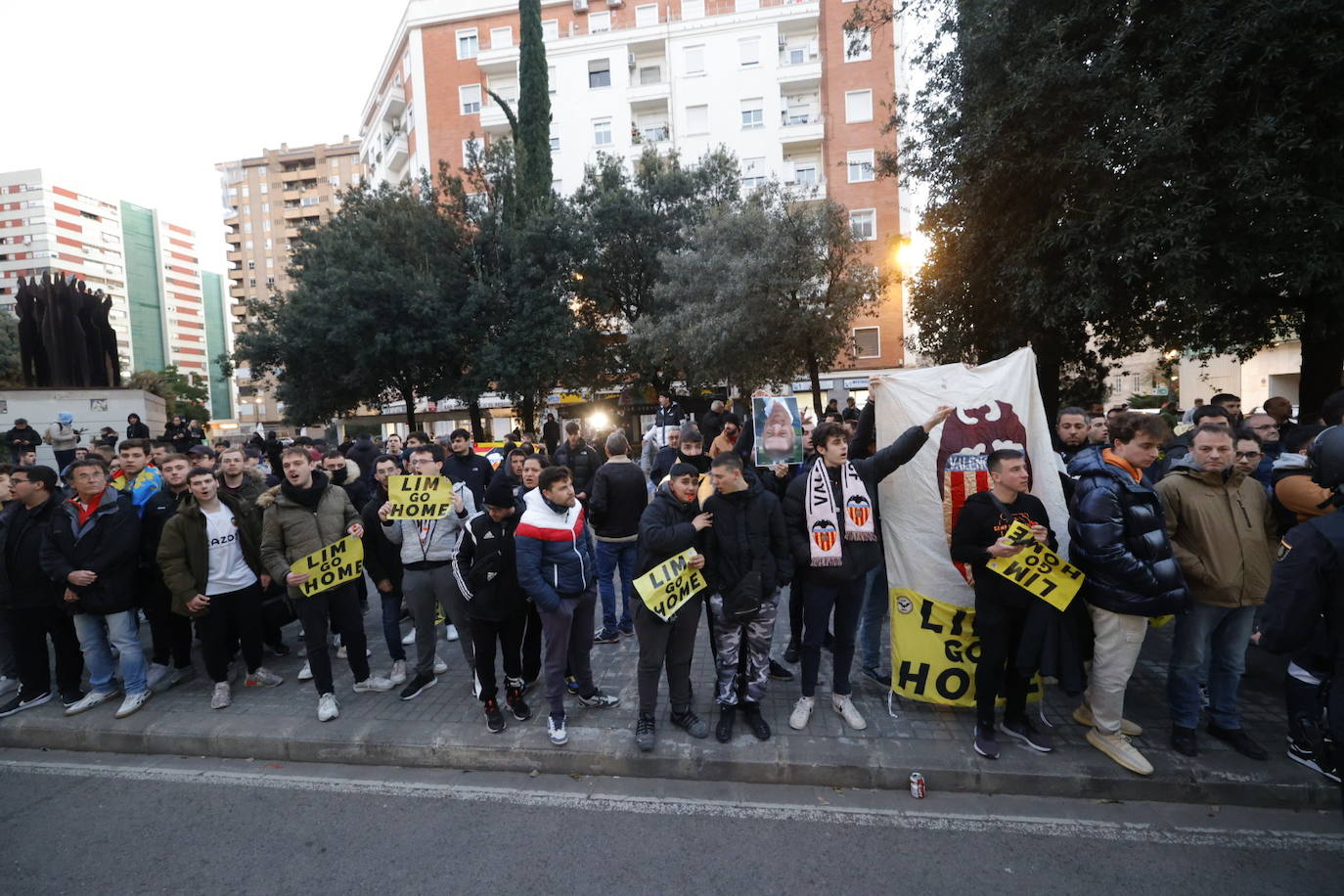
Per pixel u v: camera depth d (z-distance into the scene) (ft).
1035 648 11.45
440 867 9.80
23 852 10.50
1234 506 11.48
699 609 13.05
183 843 10.64
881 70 98.89
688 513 12.87
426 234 70.13
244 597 15.80
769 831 10.48
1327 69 21.62
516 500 13.51
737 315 55.62
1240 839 9.99
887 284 61.67
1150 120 24.80
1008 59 28.32
